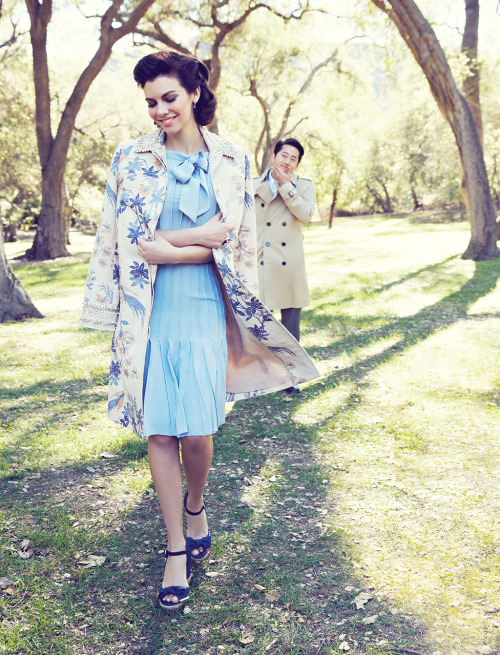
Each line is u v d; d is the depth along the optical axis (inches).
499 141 1105.4
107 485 123.9
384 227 1487.5
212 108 90.2
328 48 1105.4
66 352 250.1
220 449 142.9
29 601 85.4
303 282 192.7
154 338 85.0
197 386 83.9
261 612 83.4
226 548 99.6
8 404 180.5
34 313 335.9
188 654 75.6
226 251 86.7
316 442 146.6
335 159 1344.7
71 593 87.2
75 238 1408.7
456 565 92.8
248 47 1045.8
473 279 424.5
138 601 86.0
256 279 94.8
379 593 86.7
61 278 552.1
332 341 254.1
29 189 1056.2
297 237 191.6
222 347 89.0
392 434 150.0
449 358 218.5
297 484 123.6
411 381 193.5
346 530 104.4
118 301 88.5
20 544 100.0
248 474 128.8
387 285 411.5
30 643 76.7
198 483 92.1
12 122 890.7
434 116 1398.9
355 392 184.9
